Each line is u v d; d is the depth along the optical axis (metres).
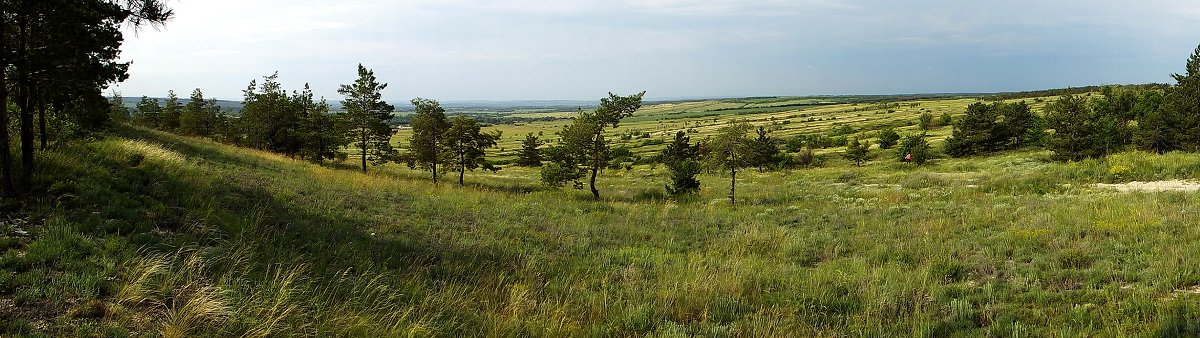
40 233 7.11
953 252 10.54
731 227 16.08
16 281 5.62
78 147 13.38
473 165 29.52
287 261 8.18
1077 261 8.70
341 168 32.62
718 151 22.97
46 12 8.57
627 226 15.98
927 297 7.54
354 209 14.59
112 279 6.14
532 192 28.58
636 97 26.42
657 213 19.62
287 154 37.75
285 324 5.80
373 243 10.73
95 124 19.72
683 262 11.01
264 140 37.56
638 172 53.97
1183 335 5.38
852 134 101.06
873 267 9.93
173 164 14.84
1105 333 5.68
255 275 7.24
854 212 17.70
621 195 28.28
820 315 7.20
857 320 6.86
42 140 12.38
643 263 11.02
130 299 5.65
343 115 31.78
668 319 7.19
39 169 10.01
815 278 9.08
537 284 8.95
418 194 20.08
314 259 8.84
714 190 30.28
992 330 6.11
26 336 4.71
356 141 32.09
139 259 6.67
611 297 8.21
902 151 50.66
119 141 16.83
